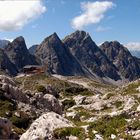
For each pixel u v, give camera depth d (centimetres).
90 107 8056
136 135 2864
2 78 7306
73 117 6712
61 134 2933
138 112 3953
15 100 6378
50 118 3175
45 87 12244
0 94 6234
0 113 5691
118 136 2878
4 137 4575
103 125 3089
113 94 9450
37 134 3000
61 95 13238
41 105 6906
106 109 7712
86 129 3056
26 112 6081
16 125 5569
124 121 3180
